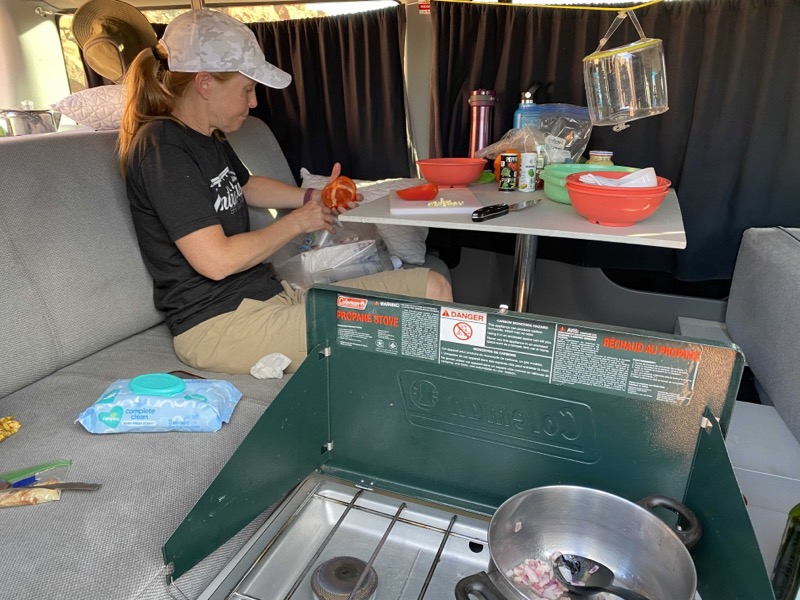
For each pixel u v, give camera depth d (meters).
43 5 2.20
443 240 2.49
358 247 1.95
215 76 1.51
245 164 2.22
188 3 2.31
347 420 0.95
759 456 1.42
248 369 1.49
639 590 0.72
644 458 0.79
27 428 1.19
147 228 1.54
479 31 2.25
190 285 1.54
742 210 2.12
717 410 0.73
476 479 0.90
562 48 2.19
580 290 2.48
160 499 0.99
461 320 0.81
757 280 1.87
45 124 2.02
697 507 0.75
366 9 2.38
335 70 2.47
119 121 1.89
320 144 2.61
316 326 0.90
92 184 1.57
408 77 2.44
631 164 2.23
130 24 1.95
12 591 0.80
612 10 2.09
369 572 0.73
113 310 1.56
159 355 1.56
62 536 0.90
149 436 1.16
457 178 1.95
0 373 1.30
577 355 0.77
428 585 0.73
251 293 1.59
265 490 0.84
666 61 2.11
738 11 1.95
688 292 2.34
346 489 0.92
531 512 0.77
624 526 0.74
